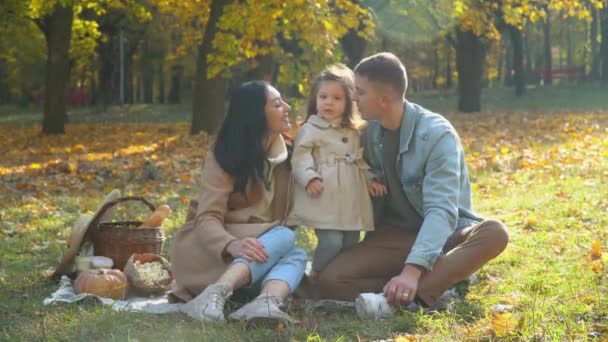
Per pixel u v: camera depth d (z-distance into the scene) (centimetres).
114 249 575
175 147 1764
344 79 516
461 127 2097
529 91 4725
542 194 880
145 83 5509
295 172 507
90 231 581
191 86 6366
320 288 512
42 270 627
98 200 1023
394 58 501
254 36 1417
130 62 4978
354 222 504
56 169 1350
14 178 1278
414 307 471
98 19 3534
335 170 505
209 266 497
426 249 464
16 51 3484
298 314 473
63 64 2342
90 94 5634
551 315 432
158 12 3659
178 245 511
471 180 1070
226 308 484
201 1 2111
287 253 492
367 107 496
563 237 658
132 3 2539
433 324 430
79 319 455
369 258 508
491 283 525
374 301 456
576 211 761
